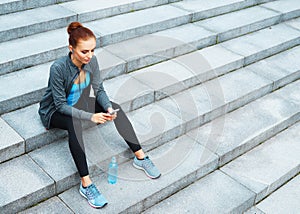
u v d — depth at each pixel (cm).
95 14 497
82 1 517
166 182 358
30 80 401
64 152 360
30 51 423
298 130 464
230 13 593
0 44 432
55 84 324
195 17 552
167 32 517
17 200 312
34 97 390
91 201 327
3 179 327
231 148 404
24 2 476
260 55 533
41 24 457
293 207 381
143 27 497
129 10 530
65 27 480
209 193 371
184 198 364
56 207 326
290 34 582
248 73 505
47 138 363
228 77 493
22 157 350
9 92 380
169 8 555
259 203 384
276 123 446
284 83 515
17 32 443
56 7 495
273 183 389
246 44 542
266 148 432
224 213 352
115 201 335
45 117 345
